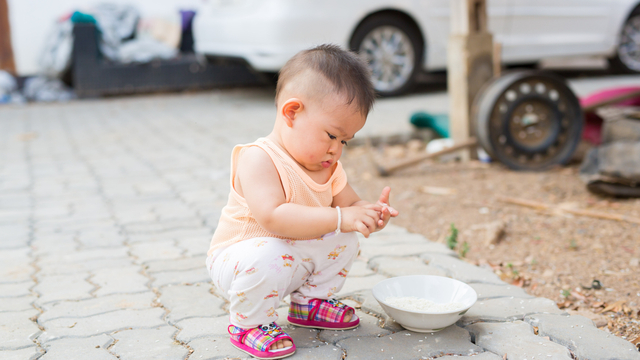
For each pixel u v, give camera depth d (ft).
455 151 14.98
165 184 14.01
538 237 10.16
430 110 21.49
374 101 5.86
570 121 14.74
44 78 30.55
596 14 26.04
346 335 6.53
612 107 15.89
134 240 10.19
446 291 6.85
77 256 9.44
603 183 12.09
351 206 6.22
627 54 29.04
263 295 5.87
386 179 14.32
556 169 14.78
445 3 24.25
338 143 5.80
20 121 23.61
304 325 6.77
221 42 24.29
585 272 8.64
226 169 15.29
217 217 11.38
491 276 8.13
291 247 6.13
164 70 30.22
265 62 21.84
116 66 29.27
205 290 8.01
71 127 21.97
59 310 7.39
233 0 23.35
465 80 15.05
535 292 8.07
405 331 6.55
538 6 24.64
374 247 9.45
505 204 12.08
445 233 10.57
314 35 21.80
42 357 6.19
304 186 5.99
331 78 5.55
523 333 6.45
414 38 24.25
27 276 8.62
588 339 6.22
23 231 10.77
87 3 31.55
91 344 6.46
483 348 6.20
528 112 14.57
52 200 12.84
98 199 12.86
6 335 6.72
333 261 6.44
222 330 6.74
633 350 5.99
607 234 10.10
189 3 32.81
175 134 19.95
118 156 17.07
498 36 24.20
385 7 23.06
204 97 29.22
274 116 22.72
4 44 30.32
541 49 25.29
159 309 7.40
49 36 30.17
